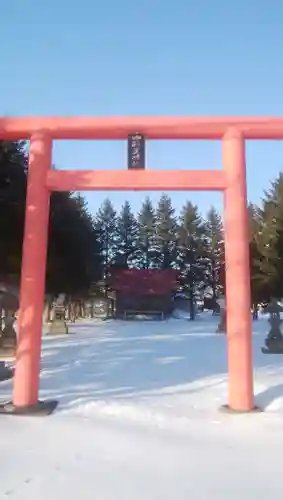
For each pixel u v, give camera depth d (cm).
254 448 584
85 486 461
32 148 824
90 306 4397
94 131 825
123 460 536
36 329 782
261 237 2081
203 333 2473
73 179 810
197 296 5059
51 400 820
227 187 803
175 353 1516
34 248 795
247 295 780
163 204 5491
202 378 1042
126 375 1082
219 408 776
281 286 1909
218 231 5469
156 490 454
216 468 514
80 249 1942
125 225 5550
